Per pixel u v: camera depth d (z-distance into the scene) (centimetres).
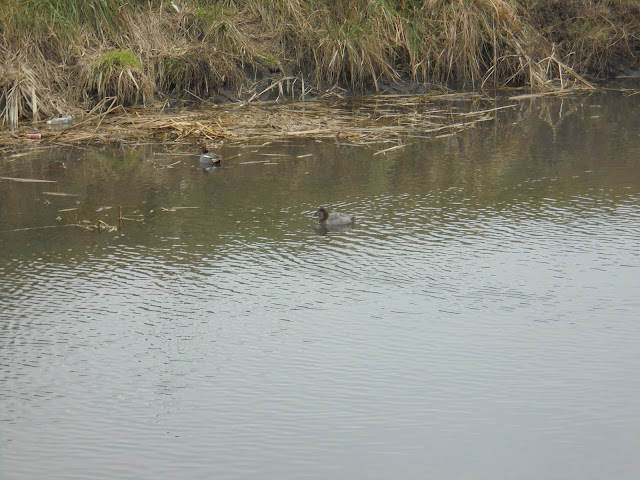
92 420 1025
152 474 933
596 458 955
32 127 2344
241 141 2284
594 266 1443
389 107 2680
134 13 2755
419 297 1337
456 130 2419
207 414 1037
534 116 2597
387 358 1157
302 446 979
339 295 1344
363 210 1736
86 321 1260
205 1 2902
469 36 2934
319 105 2659
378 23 2892
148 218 1678
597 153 2159
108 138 2267
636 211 1712
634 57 3172
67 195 1811
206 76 2666
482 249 1523
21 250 1512
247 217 1691
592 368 1128
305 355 1166
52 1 2631
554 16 3159
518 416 1030
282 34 2848
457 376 1113
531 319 1260
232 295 1345
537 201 1784
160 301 1325
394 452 967
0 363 1142
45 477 927
